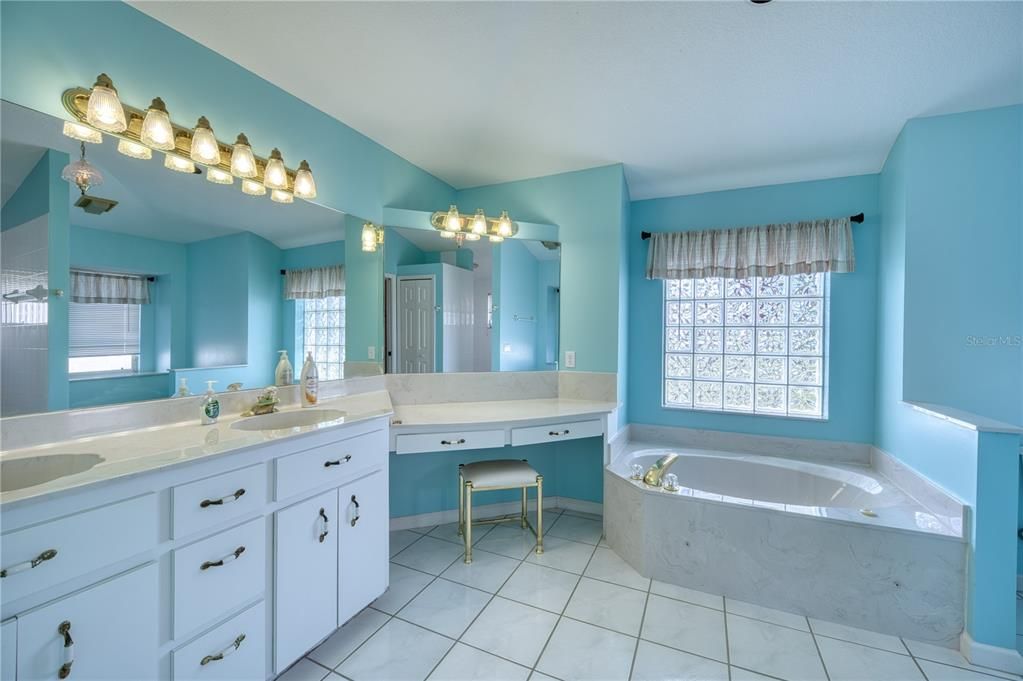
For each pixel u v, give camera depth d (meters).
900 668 1.63
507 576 2.24
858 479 2.53
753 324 3.13
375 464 1.88
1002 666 1.62
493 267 2.92
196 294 1.74
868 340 2.79
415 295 2.71
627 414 3.33
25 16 1.27
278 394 2.03
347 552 1.73
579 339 2.99
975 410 2.15
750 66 1.84
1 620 0.87
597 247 2.93
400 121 2.34
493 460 2.68
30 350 1.28
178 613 1.18
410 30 1.64
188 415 1.69
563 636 1.78
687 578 2.16
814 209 2.92
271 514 1.45
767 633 1.83
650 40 1.69
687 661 1.65
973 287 2.15
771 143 2.53
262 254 1.98
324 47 1.74
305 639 1.54
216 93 1.77
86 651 1.00
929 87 1.96
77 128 1.39
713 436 3.15
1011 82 1.91
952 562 1.76
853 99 2.07
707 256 3.09
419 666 1.61
